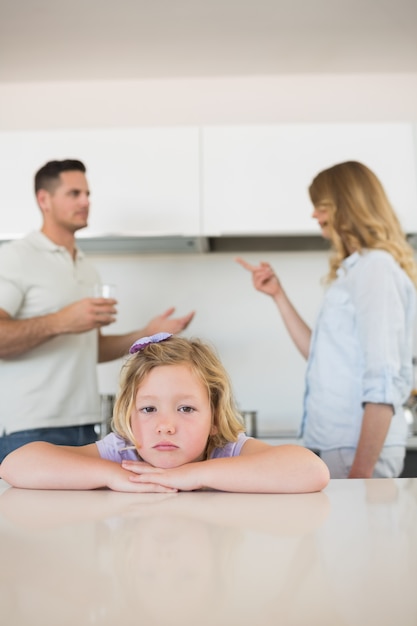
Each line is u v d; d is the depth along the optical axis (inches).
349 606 9.3
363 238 61.1
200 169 94.2
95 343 82.3
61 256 79.2
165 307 105.6
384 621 8.6
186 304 105.6
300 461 25.6
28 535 14.8
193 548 13.3
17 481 27.7
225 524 16.5
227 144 94.4
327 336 60.7
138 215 93.9
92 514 18.4
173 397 31.0
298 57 107.0
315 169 93.8
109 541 14.1
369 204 62.2
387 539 14.3
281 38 100.3
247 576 11.0
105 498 23.0
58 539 14.3
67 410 76.6
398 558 12.4
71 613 9.0
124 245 100.3
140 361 32.3
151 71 111.2
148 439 30.9
